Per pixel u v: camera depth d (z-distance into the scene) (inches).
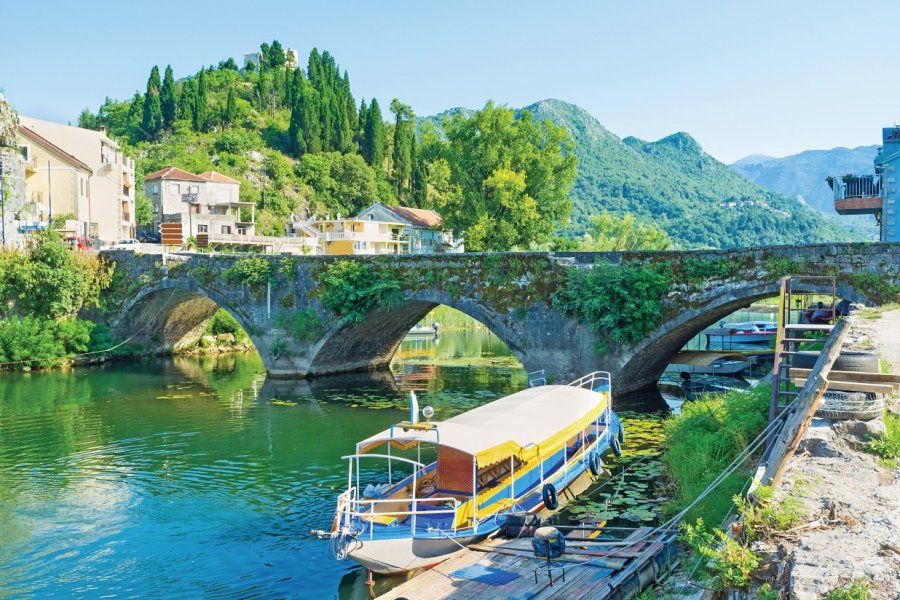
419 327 2849.4
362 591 613.9
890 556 307.0
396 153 5575.8
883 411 490.3
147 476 924.0
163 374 1781.5
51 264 1930.4
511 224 2500.0
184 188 3887.8
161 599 600.4
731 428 753.0
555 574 543.5
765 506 364.2
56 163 2452.0
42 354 1833.2
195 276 1822.1
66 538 726.5
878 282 1101.1
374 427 1185.4
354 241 3442.4
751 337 1990.7
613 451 965.8
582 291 1314.0
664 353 1428.4
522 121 2578.7
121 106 6830.7
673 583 490.9
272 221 4658.0
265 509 805.2
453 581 547.8
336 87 6535.4
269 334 1696.6
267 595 608.1
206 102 5984.3
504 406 829.8
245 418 1259.8
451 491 709.9
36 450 1053.2
